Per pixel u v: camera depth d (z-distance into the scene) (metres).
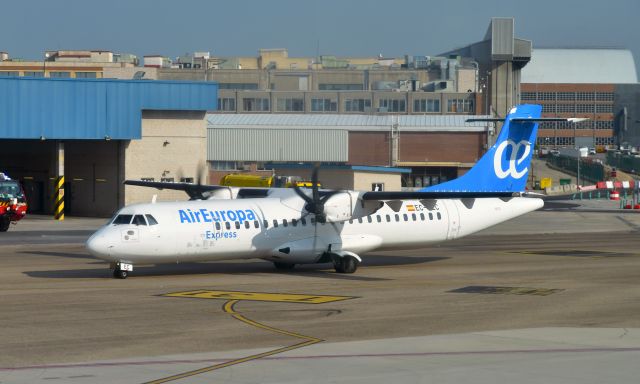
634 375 59.75
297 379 58.72
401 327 79.00
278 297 98.19
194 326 79.19
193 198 142.62
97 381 58.28
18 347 69.69
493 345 70.25
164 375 59.91
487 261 141.38
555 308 90.62
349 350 68.31
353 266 124.38
